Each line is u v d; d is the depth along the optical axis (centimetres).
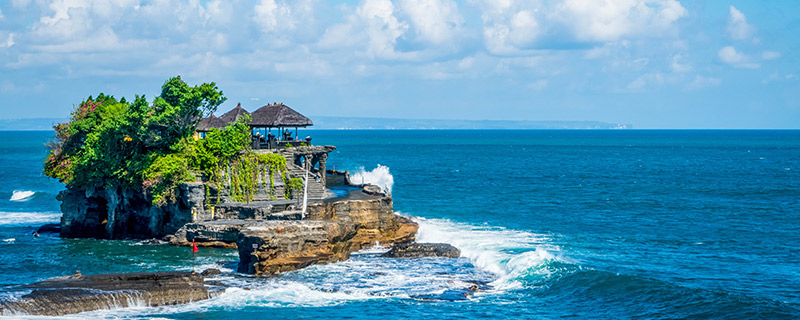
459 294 4638
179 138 6481
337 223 5562
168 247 5988
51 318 3991
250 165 6481
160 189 6200
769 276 5134
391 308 4338
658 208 8869
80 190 6625
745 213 8375
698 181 12675
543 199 9869
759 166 16962
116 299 4234
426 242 6209
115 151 6519
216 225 5866
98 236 6606
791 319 3994
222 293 4544
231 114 7294
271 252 5053
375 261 5494
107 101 7644
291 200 6444
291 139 7612
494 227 7306
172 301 4347
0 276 5009
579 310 4328
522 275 5025
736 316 4078
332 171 8362
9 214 8206
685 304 4303
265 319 4119
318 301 4447
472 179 13150
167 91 6538
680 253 5975
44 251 5881
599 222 7694
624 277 4772
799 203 9325
